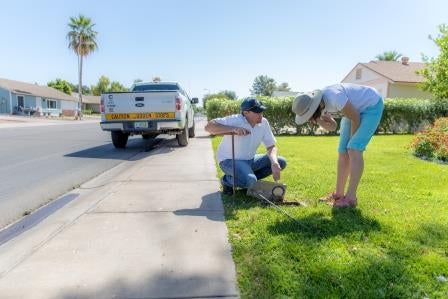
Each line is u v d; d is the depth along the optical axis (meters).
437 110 17.09
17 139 12.58
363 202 3.88
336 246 2.68
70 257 2.62
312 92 3.57
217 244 2.81
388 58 43.72
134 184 4.93
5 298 2.09
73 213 3.81
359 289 2.10
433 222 3.21
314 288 2.12
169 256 2.61
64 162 7.40
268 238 2.84
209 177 5.38
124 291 2.16
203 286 2.20
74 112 46.03
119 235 3.02
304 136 14.26
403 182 4.95
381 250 2.63
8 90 40.56
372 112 3.54
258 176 4.52
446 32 16.22
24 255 2.69
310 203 3.88
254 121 4.05
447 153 7.14
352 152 3.60
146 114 8.90
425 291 2.11
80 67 44.81
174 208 3.78
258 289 2.14
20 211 4.04
